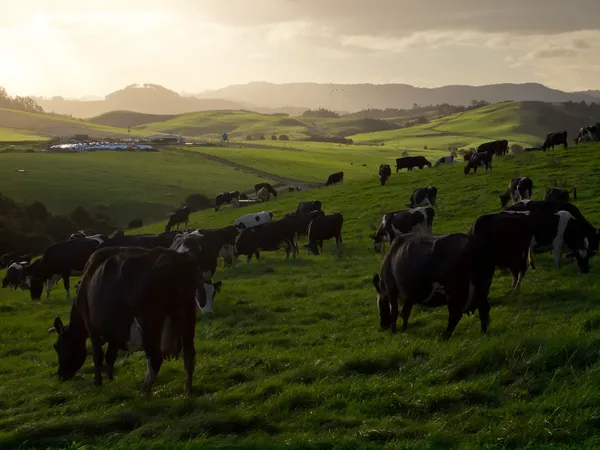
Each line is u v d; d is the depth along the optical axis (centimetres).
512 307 1527
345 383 1002
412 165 6291
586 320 1227
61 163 11981
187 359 1009
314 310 1739
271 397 966
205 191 10256
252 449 773
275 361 1188
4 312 2239
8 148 14462
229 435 831
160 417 909
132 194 9775
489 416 846
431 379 991
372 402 914
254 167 13350
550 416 809
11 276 3497
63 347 1220
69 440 857
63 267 2425
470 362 1032
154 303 980
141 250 1064
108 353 1166
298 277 2397
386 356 1116
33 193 9450
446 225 3206
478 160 4766
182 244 2173
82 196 9475
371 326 1495
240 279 2491
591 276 1831
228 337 1498
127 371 1224
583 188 3519
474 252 1221
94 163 12281
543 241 1956
